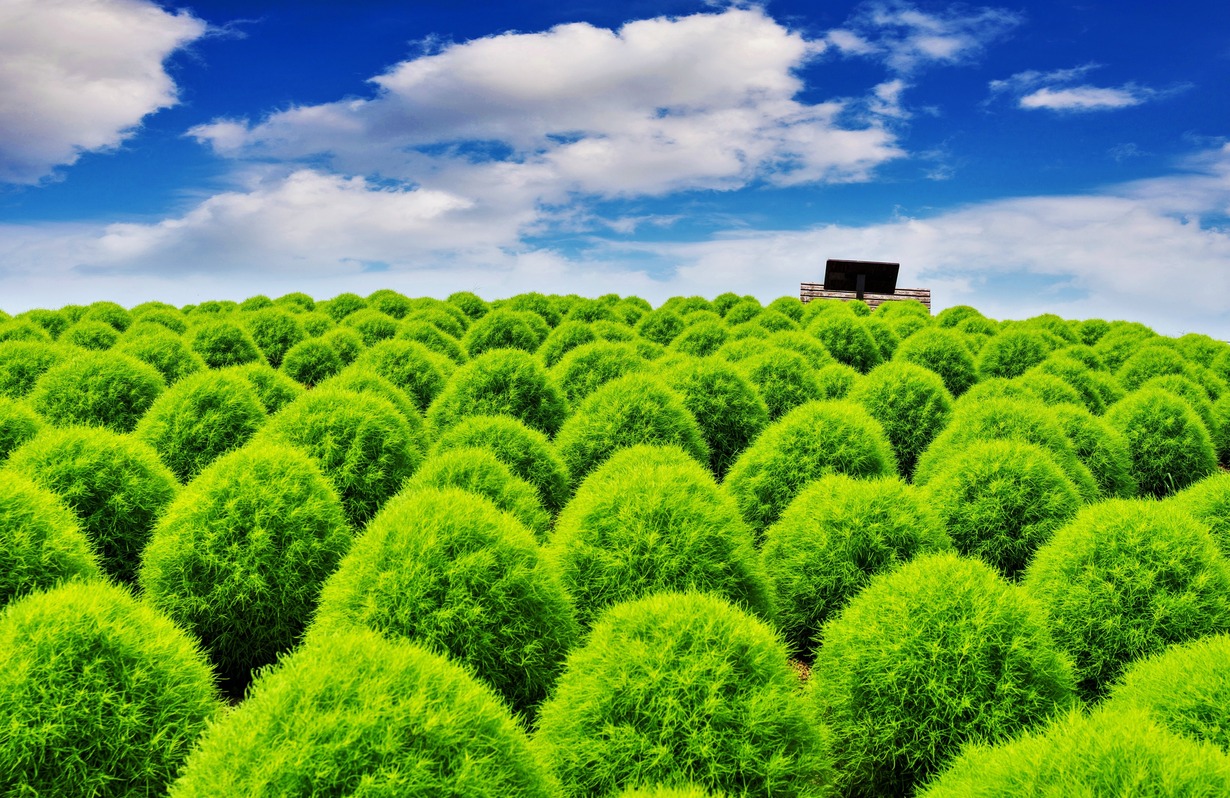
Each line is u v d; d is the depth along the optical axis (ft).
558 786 9.48
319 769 7.57
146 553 16.69
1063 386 29.86
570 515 16.30
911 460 27.27
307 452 20.20
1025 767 8.48
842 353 39.81
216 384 23.76
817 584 16.49
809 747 10.56
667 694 10.25
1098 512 15.94
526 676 12.53
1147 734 8.39
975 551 19.01
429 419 26.73
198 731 11.31
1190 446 26.86
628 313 52.65
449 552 12.91
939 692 11.85
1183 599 14.42
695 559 14.61
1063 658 12.92
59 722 10.34
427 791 7.69
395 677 8.54
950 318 52.31
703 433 25.71
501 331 39.93
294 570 16.15
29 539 14.55
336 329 40.42
